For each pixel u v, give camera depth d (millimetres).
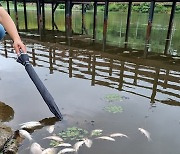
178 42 12109
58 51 9492
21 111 4266
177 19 23938
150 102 4820
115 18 24844
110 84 5770
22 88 5340
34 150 3162
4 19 3164
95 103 4684
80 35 14266
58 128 3758
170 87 5664
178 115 4309
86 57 8547
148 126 3895
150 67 7379
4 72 6473
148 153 3193
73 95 5039
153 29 16688
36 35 14062
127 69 7094
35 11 33031
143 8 33938
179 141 3502
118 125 3891
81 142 3348
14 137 3453
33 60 7855
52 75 6336
